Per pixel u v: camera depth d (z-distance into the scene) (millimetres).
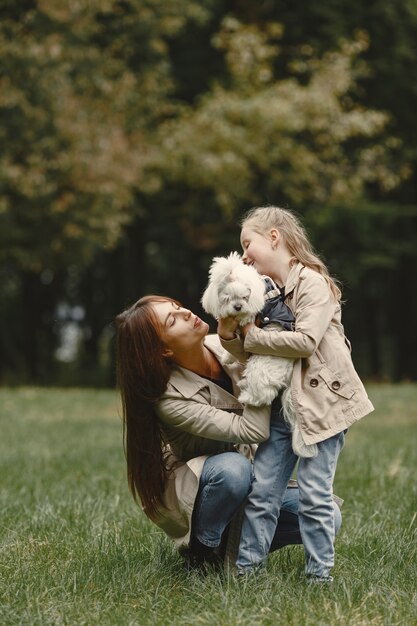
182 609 3770
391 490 6395
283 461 4074
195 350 4156
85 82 19125
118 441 9953
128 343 4125
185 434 4258
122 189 19328
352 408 3953
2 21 18188
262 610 3605
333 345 4020
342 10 22406
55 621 3602
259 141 20375
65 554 4621
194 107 22422
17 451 9008
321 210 22359
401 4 22266
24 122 17938
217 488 4047
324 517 3977
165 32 20828
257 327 3951
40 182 17938
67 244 20141
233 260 3908
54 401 14797
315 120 20672
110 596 3924
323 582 3963
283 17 22516
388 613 3594
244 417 4023
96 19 20328
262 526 4074
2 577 4219
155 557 4473
